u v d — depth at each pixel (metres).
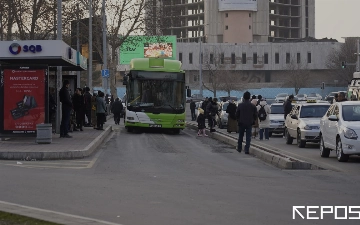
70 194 12.85
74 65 29.58
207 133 36.03
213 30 137.62
